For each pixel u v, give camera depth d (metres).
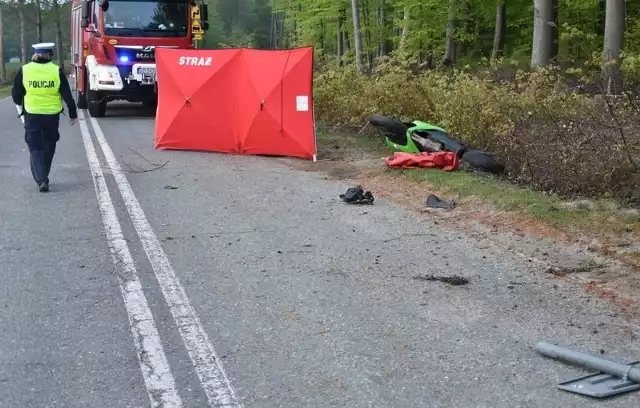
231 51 12.27
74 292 5.41
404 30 26.80
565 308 5.12
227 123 12.34
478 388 3.92
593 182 8.66
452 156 10.16
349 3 30.97
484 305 5.19
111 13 18.06
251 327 4.77
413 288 5.55
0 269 5.96
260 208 8.28
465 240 6.89
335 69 16.77
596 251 6.39
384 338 4.60
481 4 27.02
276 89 11.84
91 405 3.73
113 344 4.48
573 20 23.34
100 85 18.28
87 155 12.02
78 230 7.21
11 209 8.10
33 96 8.98
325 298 5.33
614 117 8.16
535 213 7.52
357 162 11.30
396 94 12.95
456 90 11.20
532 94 10.33
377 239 6.97
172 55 12.52
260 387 3.93
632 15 18.36
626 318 4.93
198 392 3.87
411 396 3.83
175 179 9.96
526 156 9.40
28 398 3.80
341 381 4.00
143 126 16.78
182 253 6.45
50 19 55.44
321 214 8.01
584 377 4.02
